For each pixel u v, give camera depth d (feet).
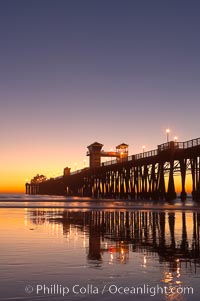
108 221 86.74
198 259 39.88
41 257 40.40
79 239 55.16
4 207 149.79
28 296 26.76
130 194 232.94
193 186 154.40
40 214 109.81
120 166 242.99
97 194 318.65
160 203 171.83
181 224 79.10
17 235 59.11
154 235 60.80
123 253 43.45
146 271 34.09
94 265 36.58
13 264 36.76
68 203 192.44
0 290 28.07
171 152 167.22
